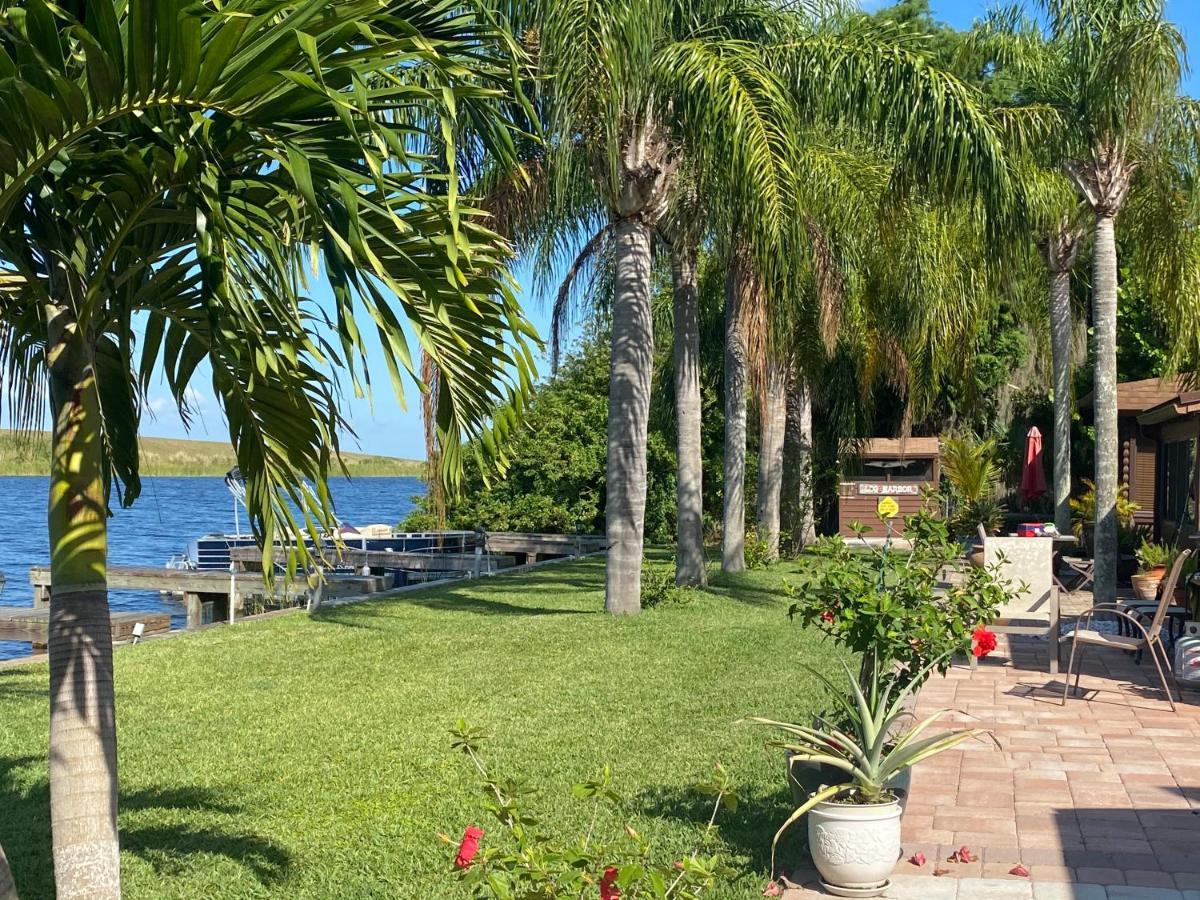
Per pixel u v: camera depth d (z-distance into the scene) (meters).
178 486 106.88
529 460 30.12
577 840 5.31
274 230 3.57
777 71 13.14
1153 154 14.57
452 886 4.83
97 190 3.62
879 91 12.76
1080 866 5.09
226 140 3.44
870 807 4.70
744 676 9.58
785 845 5.32
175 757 7.11
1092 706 8.53
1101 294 14.04
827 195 16.66
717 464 28.09
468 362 4.19
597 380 30.48
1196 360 16.20
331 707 8.54
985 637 5.52
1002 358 30.12
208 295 3.69
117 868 3.92
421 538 27.67
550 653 10.84
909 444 28.86
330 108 3.36
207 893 4.82
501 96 4.08
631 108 12.05
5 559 32.34
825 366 21.73
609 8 11.02
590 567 21.36
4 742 7.64
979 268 18.19
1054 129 14.01
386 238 3.73
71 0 3.27
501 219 14.01
